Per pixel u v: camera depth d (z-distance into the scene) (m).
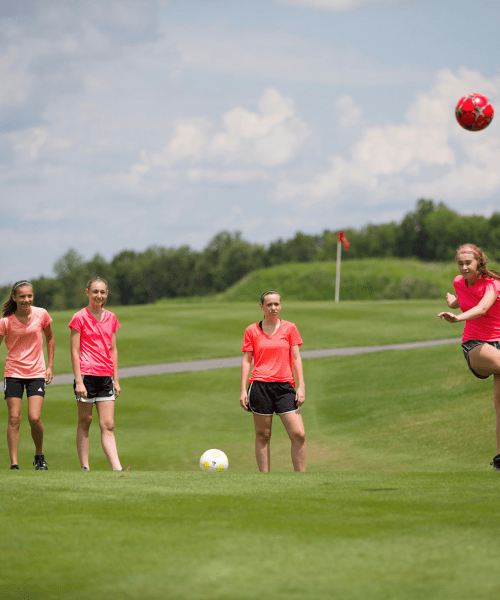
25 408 28.69
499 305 9.62
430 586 4.06
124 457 21.69
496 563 4.52
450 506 6.52
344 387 30.16
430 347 37.66
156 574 4.31
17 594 3.98
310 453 21.20
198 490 7.59
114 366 12.45
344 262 154.00
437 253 199.75
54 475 9.12
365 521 5.80
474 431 20.88
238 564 4.51
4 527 5.52
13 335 12.46
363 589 4.02
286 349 11.77
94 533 5.32
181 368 38.91
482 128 11.23
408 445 20.72
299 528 5.52
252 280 151.88
